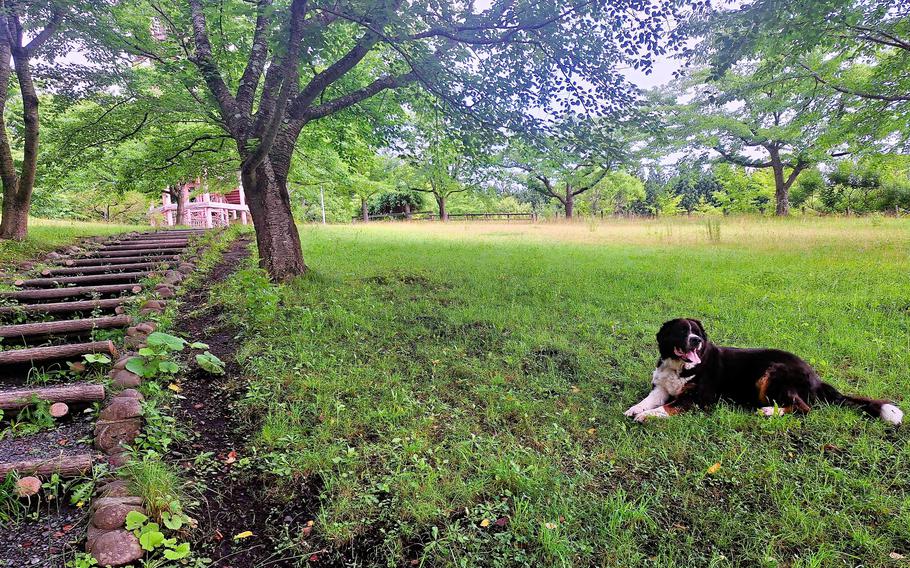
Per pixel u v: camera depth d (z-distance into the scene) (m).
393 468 2.86
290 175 15.53
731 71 22.81
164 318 5.29
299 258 7.62
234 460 2.99
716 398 3.61
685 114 25.42
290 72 5.95
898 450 2.95
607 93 7.06
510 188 56.09
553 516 2.44
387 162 33.41
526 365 4.50
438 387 3.97
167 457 2.94
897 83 10.76
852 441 3.08
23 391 3.34
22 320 5.19
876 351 4.45
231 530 2.44
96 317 5.21
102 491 2.46
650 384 4.08
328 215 38.03
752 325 5.40
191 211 24.28
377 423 3.36
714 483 2.73
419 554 2.25
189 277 7.54
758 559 2.15
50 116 12.48
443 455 3.00
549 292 7.02
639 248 12.56
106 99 10.00
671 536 2.32
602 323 5.64
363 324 5.37
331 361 4.33
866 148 14.17
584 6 6.84
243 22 9.23
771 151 25.64
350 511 2.49
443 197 36.22
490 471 2.81
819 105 13.28
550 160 8.43
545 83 7.29
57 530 2.28
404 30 5.89
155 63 8.83
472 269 8.99
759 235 14.34
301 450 3.01
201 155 11.55
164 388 3.80
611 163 8.11
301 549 2.29
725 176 33.91
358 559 2.24
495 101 7.24
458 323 5.55
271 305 5.20
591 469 2.90
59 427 3.18
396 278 7.96
